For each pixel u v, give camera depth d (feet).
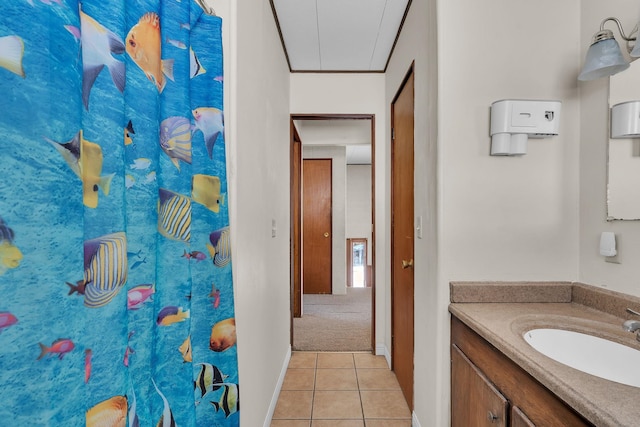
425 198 5.06
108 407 1.93
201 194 3.46
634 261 3.51
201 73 3.48
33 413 1.51
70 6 1.69
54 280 1.59
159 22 2.66
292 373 7.91
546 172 4.35
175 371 2.82
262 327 5.37
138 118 2.41
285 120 8.23
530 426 2.61
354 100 9.23
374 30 7.23
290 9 6.52
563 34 4.34
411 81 6.20
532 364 2.48
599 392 2.07
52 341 1.58
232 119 3.91
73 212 1.69
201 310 3.48
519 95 4.36
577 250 4.32
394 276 7.88
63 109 1.63
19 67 1.48
